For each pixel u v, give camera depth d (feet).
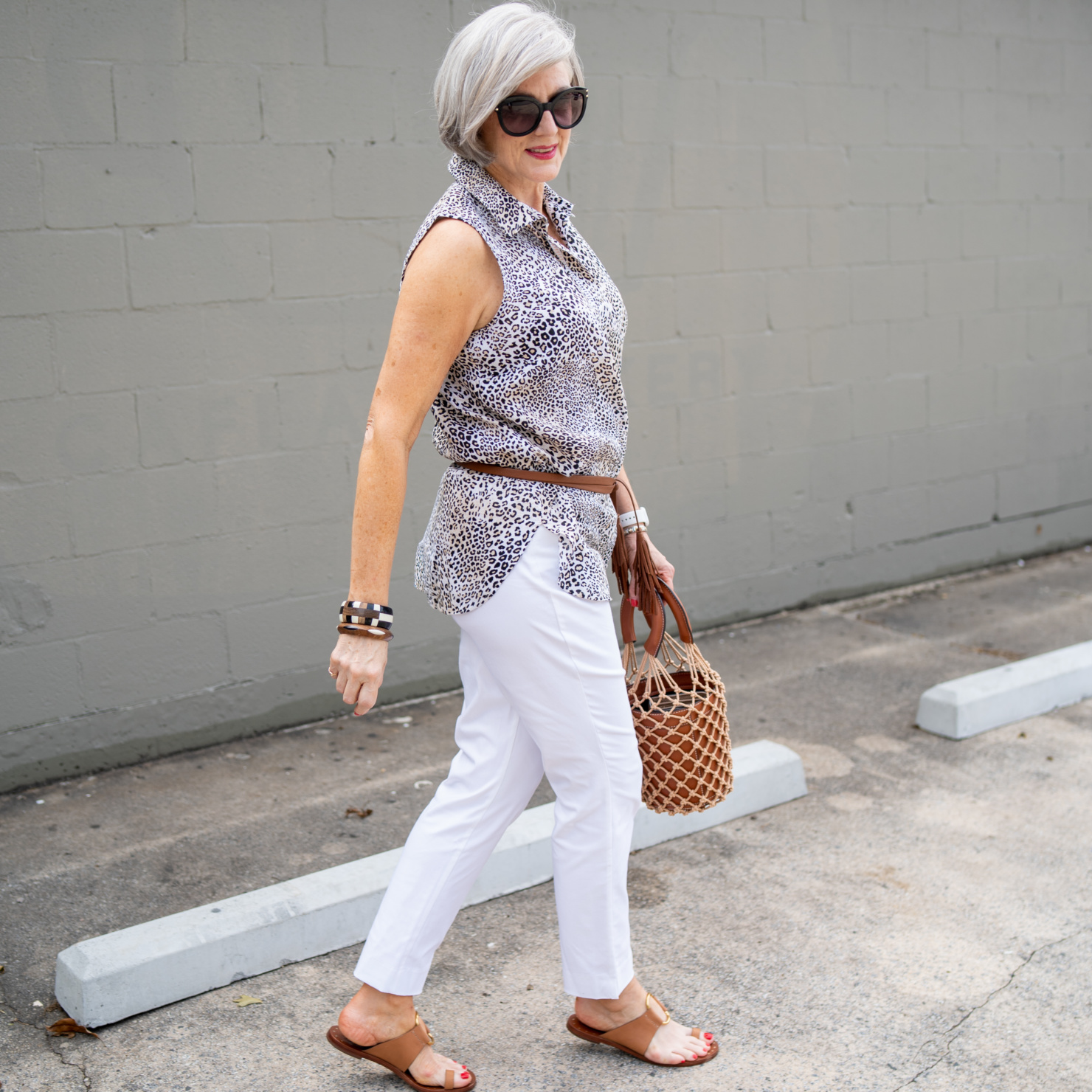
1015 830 10.59
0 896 9.58
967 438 19.33
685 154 15.42
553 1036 7.69
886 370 18.08
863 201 17.34
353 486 13.44
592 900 6.93
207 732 12.78
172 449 12.19
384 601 6.20
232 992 8.21
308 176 12.65
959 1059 7.38
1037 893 9.46
